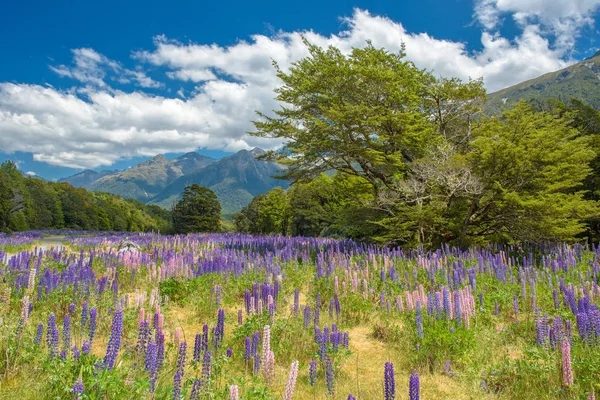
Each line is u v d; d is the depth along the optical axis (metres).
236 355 5.86
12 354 4.72
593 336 5.55
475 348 6.04
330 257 12.69
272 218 58.00
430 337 6.11
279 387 5.02
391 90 17.34
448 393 5.05
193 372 5.06
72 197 86.94
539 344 5.75
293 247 17.58
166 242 21.19
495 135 15.37
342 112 16.88
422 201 16.77
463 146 20.23
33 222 67.62
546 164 14.16
